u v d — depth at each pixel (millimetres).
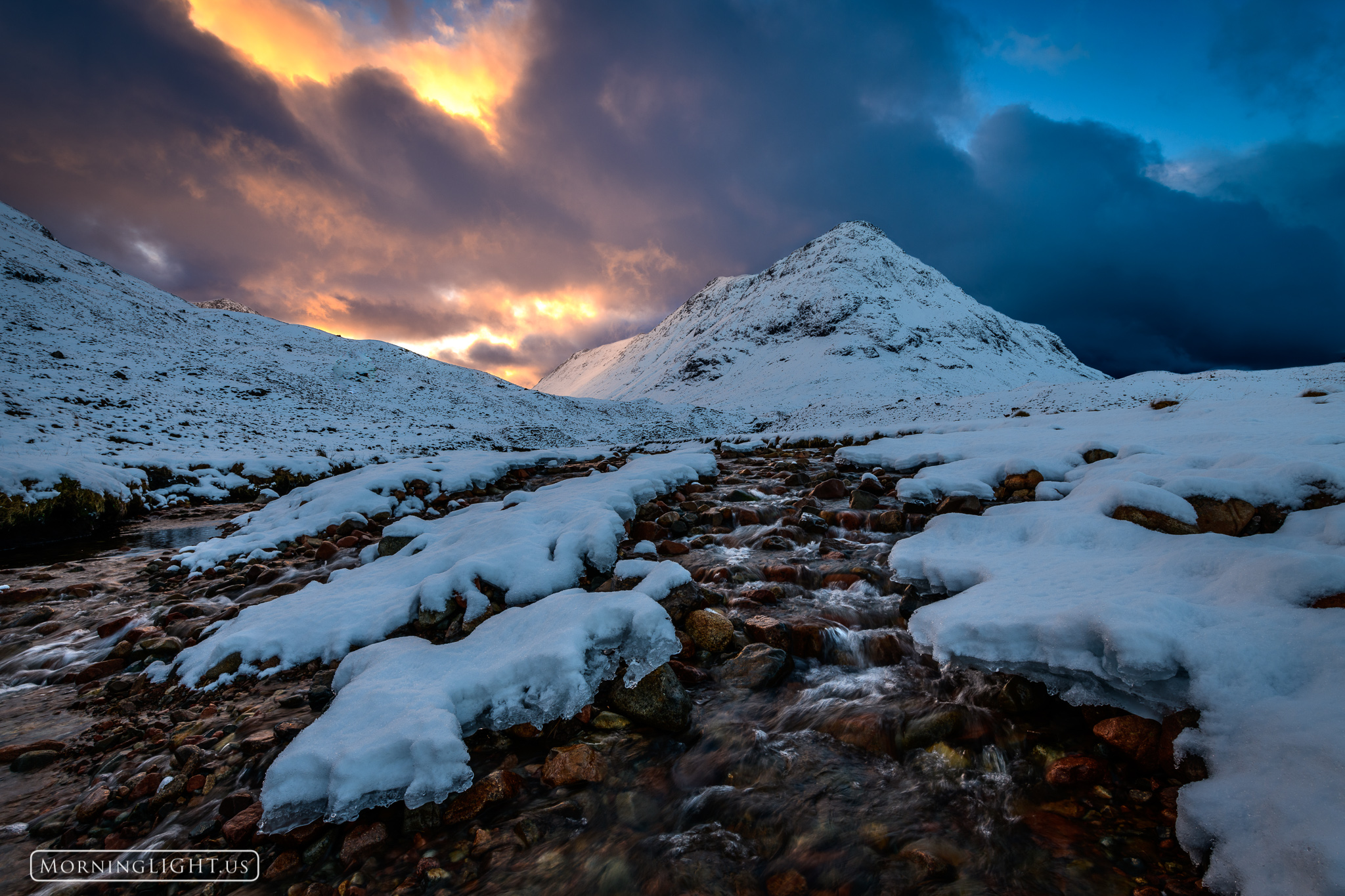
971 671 3275
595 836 2459
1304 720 1990
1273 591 2654
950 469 7168
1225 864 1843
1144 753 2461
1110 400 24891
